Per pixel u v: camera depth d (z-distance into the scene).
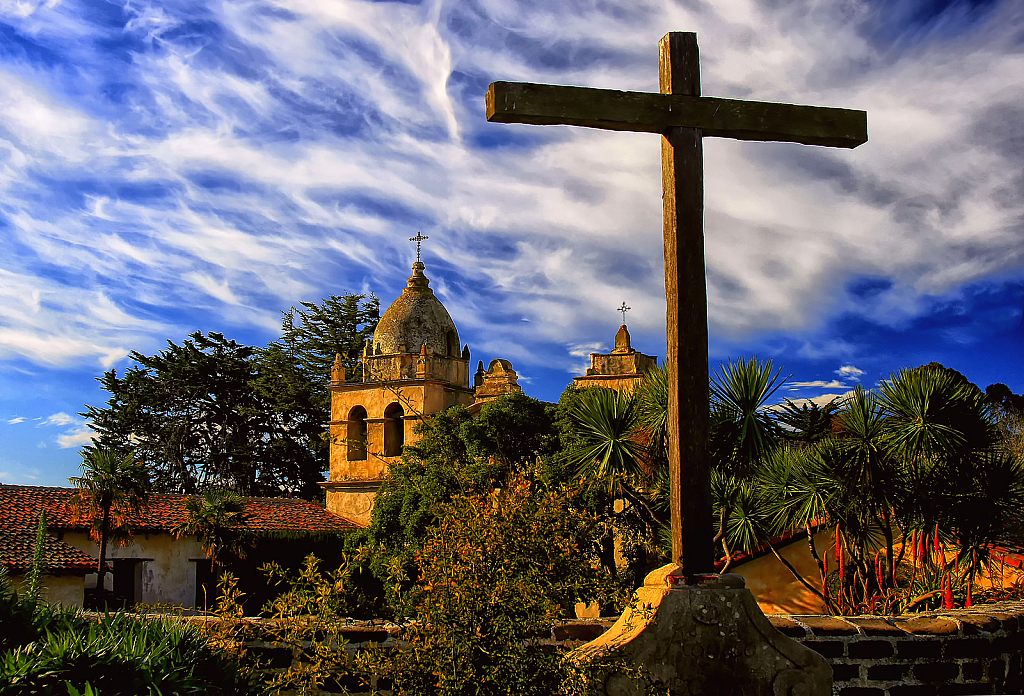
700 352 6.96
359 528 33.31
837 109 7.46
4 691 4.98
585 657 6.54
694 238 7.06
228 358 48.78
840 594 12.33
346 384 35.12
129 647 5.50
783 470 12.18
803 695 6.61
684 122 7.14
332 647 7.49
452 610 6.22
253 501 35.22
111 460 28.77
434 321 35.91
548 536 6.48
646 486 13.42
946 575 11.45
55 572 24.98
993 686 7.86
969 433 11.36
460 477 7.57
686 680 6.55
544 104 6.90
